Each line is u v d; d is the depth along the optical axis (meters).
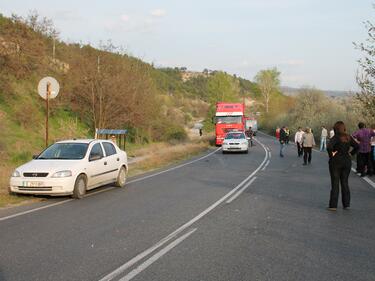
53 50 33.53
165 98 45.34
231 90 81.50
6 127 24.05
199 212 9.74
